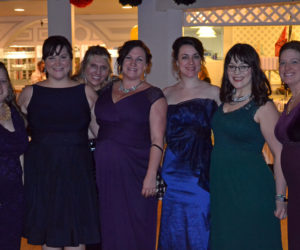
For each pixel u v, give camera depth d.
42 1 9.05
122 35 11.50
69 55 2.86
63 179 2.85
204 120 2.96
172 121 3.02
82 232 2.91
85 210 2.91
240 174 2.68
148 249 2.99
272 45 10.22
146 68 2.99
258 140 2.67
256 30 10.20
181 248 3.02
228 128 2.70
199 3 6.13
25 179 2.89
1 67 2.66
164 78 6.45
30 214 2.87
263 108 2.61
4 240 2.72
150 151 2.86
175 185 3.01
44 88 2.87
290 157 2.48
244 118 2.64
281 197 2.64
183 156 2.98
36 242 2.86
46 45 2.81
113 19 11.46
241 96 2.72
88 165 2.94
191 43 2.99
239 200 2.69
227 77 2.75
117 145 2.86
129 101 2.86
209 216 2.98
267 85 2.66
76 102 2.88
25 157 2.89
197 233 2.98
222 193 2.76
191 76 2.99
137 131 2.88
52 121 2.85
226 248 2.77
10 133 2.68
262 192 2.65
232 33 10.29
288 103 2.63
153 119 2.86
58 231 2.86
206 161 2.96
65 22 6.62
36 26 12.11
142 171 2.91
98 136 2.97
